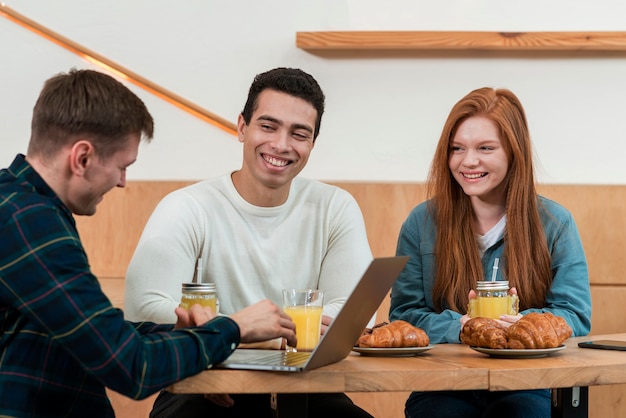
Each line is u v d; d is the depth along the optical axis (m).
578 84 2.79
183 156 2.86
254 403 1.74
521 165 1.99
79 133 1.26
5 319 1.22
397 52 2.80
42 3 2.86
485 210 2.06
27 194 1.22
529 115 2.80
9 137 2.86
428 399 1.86
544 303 2.00
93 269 2.79
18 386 1.20
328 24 2.82
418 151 2.81
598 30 2.78
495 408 1.72
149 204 2.79
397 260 1.41
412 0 2.80
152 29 2.85
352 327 1.39
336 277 1.98
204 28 2.85
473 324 1.54
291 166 1.88
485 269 2.05
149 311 1.74
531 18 2.79
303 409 1.34
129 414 2.63
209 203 1.92
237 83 2.85
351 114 2.81
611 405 2.67
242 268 1.92
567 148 2.80
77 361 1.21
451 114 2.04
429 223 2.10
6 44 2.87
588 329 1.94
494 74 2.80
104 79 1.30
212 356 1.28
